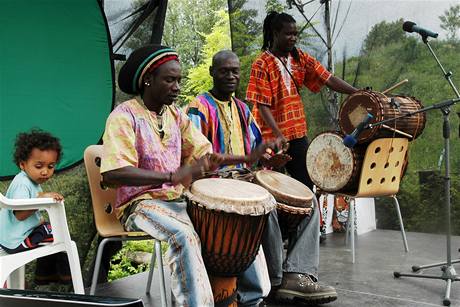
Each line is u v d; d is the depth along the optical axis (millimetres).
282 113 3494
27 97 3617
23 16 3564
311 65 3641
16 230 2611
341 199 4945
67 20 3715
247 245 2221
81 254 3648
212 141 2822
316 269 2938
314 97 4836
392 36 4863
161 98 2359
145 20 3934
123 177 2158
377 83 4891
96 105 3861
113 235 2637
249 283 2498
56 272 2902
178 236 2092
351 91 3674
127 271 4621
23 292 1882
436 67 4918
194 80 9602
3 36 3516
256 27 4531
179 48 12375
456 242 4570
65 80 3748
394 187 3906
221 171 2725
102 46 3840
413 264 3811
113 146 2205
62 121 3744
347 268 3719
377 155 3658
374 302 2949
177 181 2129
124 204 2346
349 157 3633
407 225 5117
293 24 3432
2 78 3525
